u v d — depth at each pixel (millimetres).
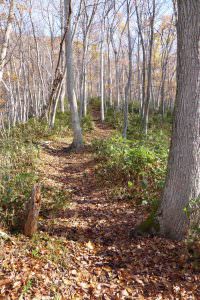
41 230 4781
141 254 4371
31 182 6746
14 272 3430
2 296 3023
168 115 24984
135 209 6203
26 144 10945
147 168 7836
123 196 6895
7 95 28203
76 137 12953
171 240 4605
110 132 19297
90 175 8906
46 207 5844
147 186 6918
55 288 3354
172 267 4035
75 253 4293
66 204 6184
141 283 3742
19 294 3084
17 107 29391
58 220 5375
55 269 3738
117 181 7836
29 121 16844
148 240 4688
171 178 4590
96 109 29500
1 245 3871
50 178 8180
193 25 4012
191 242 4164
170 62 35094
